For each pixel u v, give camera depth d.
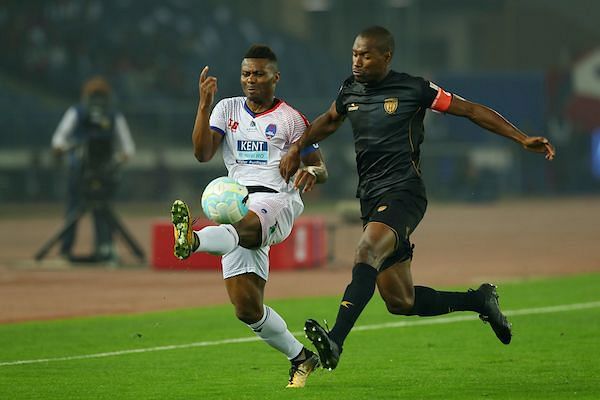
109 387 30.03
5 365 34.25
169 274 65.81
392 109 28.86
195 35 180.25
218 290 57.72
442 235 101.00
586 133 178.25
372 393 28.48
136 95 161.62
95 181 69.12
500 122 28.34
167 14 181.12
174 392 29.09
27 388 29.92
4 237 97.56
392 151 28.92
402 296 28.83
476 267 71.31
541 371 32.38
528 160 175.62
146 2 179.25
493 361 34.50
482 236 99.69
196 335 41.19
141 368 33.53
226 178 27.69
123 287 58.91
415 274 66.69
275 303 51.94
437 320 45.03
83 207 69.81
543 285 59.50
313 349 37.94
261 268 29.19
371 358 35.34
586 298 53.16
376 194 29.02
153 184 145.25
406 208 28.41
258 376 31.88
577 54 178.00
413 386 29.72
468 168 161.25
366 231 27.89
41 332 42.19
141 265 71.06
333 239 73.25
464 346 37.94
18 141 140.50
